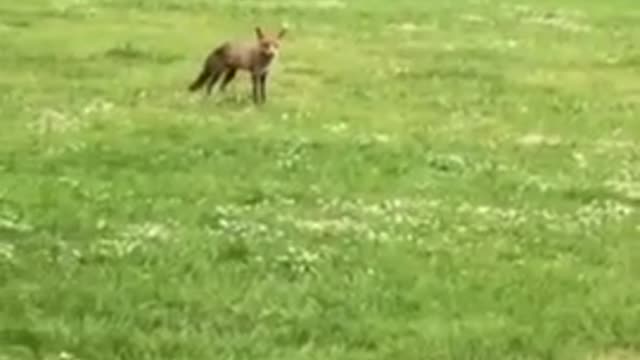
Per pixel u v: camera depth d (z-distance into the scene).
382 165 24.34
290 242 18.70
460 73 36.81
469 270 17.78
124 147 25.11
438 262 18.06
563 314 16.08
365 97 32.53
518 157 25.98
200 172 23.30
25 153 24.27
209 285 16.55
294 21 45.97
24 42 38.28
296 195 21.80
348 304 16.12
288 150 25.36
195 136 26.53
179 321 15.33
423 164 24.58
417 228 19.94
